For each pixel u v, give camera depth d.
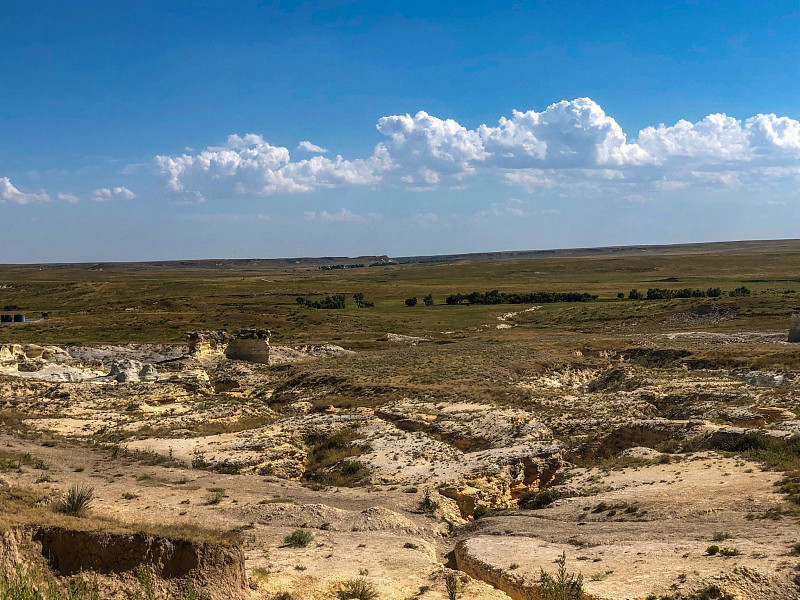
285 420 46.62
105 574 15.71
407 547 22.86
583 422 43.06
